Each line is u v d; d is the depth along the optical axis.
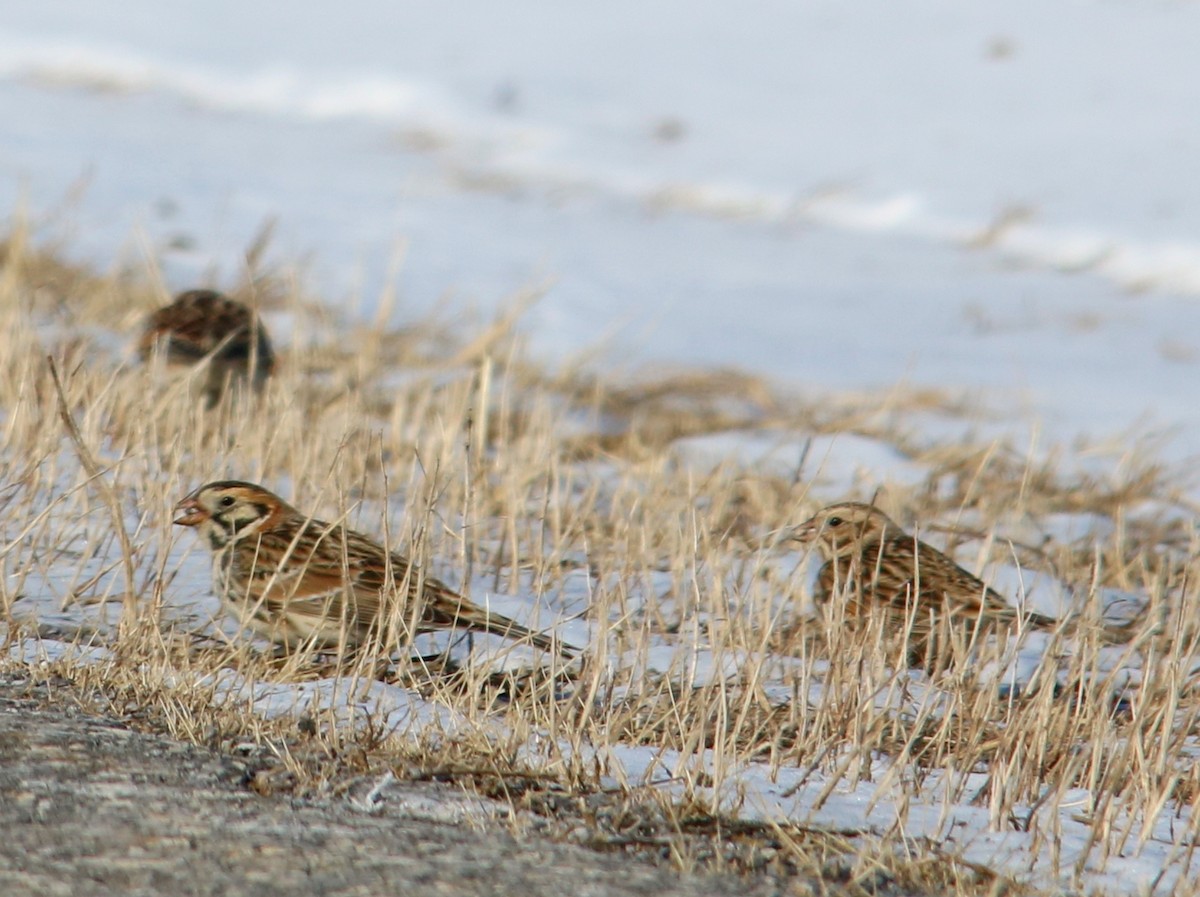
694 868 5.74
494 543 11.30
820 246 33.53
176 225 28.61
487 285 26.50
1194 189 36.06
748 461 16.34
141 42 45.91
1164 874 6.13
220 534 8.91
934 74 44.22
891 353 24.58
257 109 42.38
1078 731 7.74
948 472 15.29
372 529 11.02
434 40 46.94
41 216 26.83
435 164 38.16
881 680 7.70
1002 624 9.51
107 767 6.27
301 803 6.09
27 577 9.14
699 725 6.92
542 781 6.49
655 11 49.47
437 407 15.66
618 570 10.46
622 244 32.16
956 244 33.97
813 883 5.71
